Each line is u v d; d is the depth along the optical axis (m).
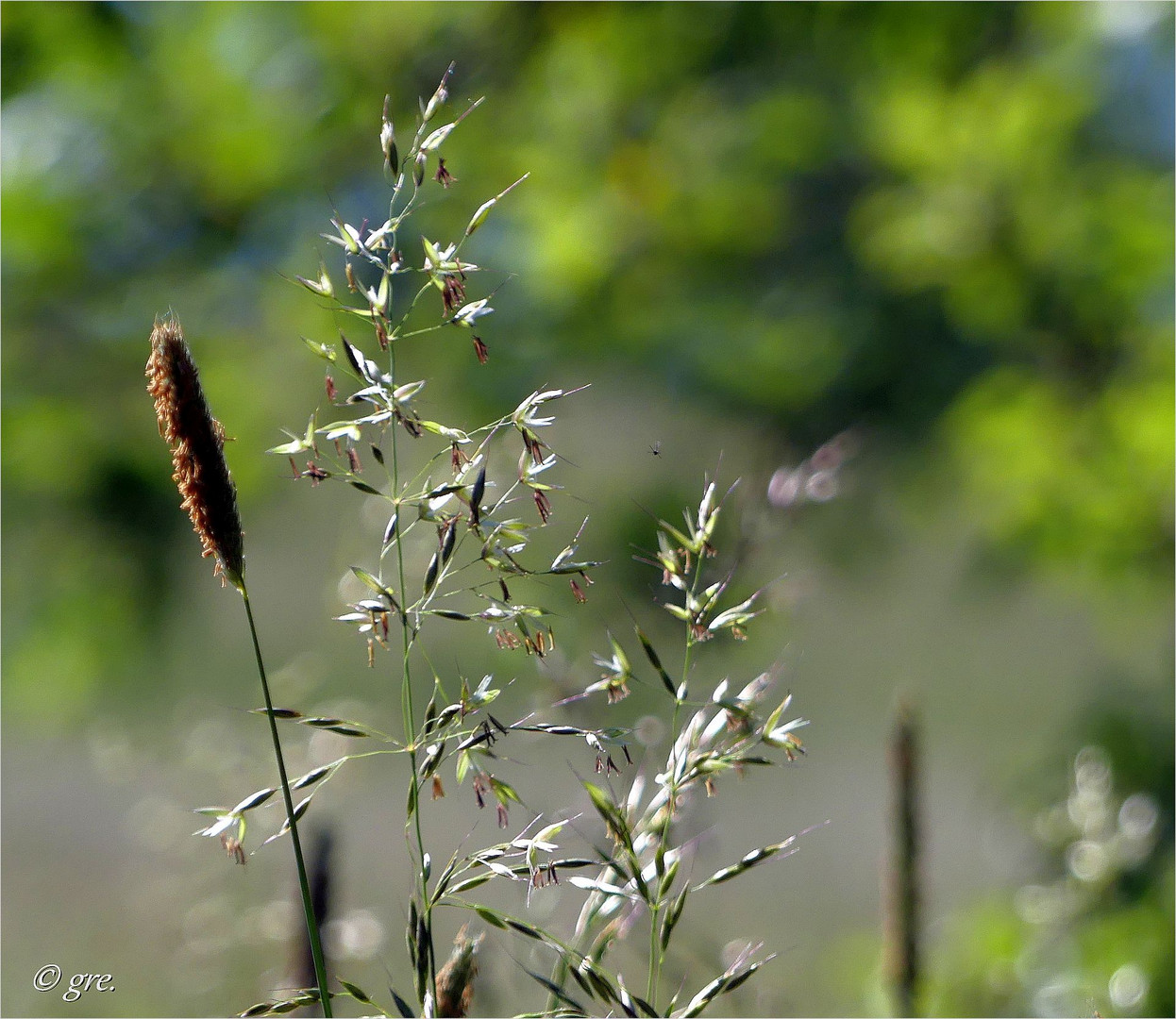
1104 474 2.89
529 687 1.61
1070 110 2.76
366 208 2.95
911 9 3.10
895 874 1.49
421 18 3.11
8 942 2.48
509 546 1.37
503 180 3.13
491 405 3.01
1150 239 2.75
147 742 2.26
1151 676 2.93
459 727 1.37
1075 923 2.39
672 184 3.24
